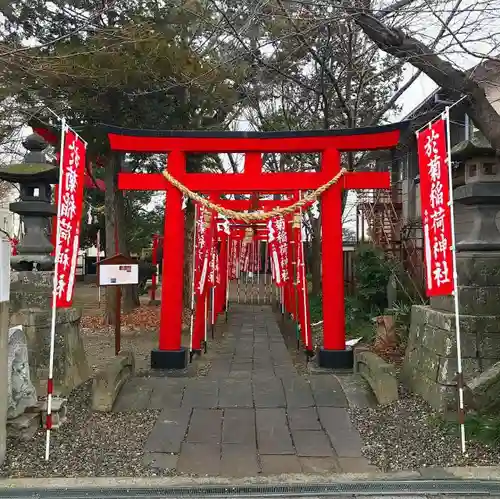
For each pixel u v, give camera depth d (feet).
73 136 17.69
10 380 15.81
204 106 37.35
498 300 18.60
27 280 20.90
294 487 12.94
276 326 45.52
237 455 15.31
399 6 20.71
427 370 19.66
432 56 20.16
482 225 19.57
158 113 35.78
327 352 25.31
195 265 30.48
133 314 46.75
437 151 17.17
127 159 47.85
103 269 26.89
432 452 15.06
